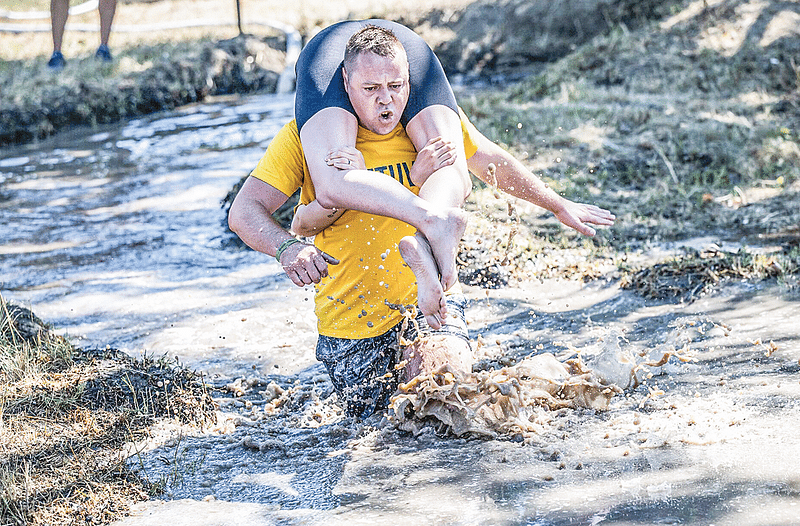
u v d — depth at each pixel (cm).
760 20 2086
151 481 657
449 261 620
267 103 2497
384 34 679
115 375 830
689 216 1325
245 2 3294
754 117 1700
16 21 3191
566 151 1578
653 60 2056
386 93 669
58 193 1709
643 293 1035
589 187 1452
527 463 635
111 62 2578
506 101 1994
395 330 732
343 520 579
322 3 3159
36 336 916
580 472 613
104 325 1048
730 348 829
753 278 1029
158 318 1066
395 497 604
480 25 2745
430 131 691
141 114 2423
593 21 2623
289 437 728
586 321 967
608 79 2038
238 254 1325
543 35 2658
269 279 1198
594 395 722
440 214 623
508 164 768
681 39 2120
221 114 2369
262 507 611
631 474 602
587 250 1199
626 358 763
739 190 1397
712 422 668
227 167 1833
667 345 852
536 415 702
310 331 1005
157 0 3409
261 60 2769
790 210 1303
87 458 688
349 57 674
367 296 725
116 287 1188
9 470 665
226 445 720
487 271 1123
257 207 700
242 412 797
